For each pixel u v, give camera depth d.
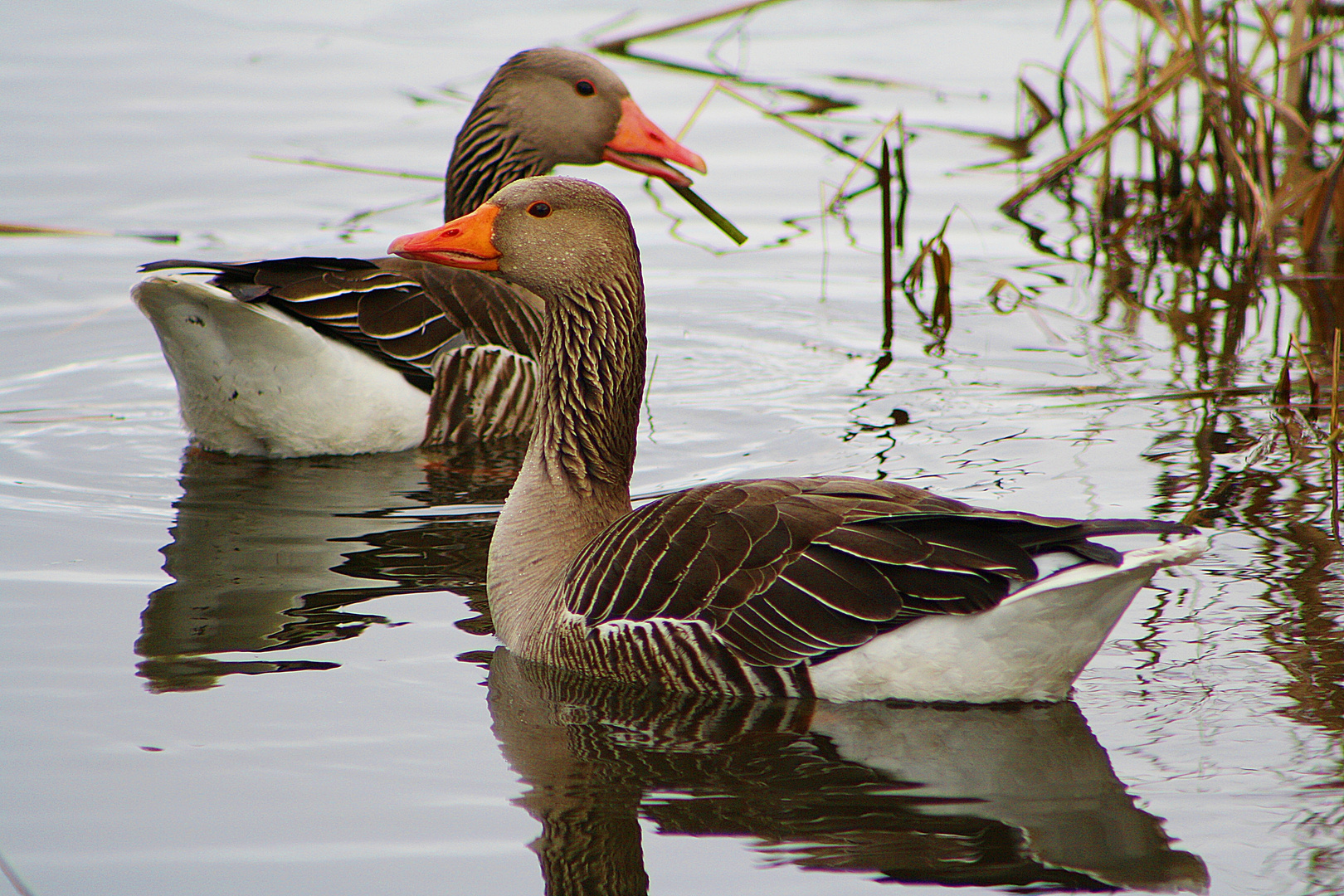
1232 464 11.84
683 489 11.66
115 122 22.22
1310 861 6.85
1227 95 18.50
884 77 24.52
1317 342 14.84
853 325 15.93
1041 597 8.09
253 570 10.43
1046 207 19.67
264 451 13.26
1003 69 24.78
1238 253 17.88
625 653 8.85
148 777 7.63
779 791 7.59
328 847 7.03
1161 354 14.66
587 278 9.90
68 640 9.20
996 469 11.84
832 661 8.47
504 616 9.61
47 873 6.80
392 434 13.37
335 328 13.06
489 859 6.93
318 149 21.27
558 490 9.86
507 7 28.61
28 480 12.30
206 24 27.64
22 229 17.02
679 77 24.44
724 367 14.83
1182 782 7.57
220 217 18.67
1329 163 19.58
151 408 14.23
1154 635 9.12
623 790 7.61
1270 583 9.73
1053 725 8.23
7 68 24.58
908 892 6.65
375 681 8.80
